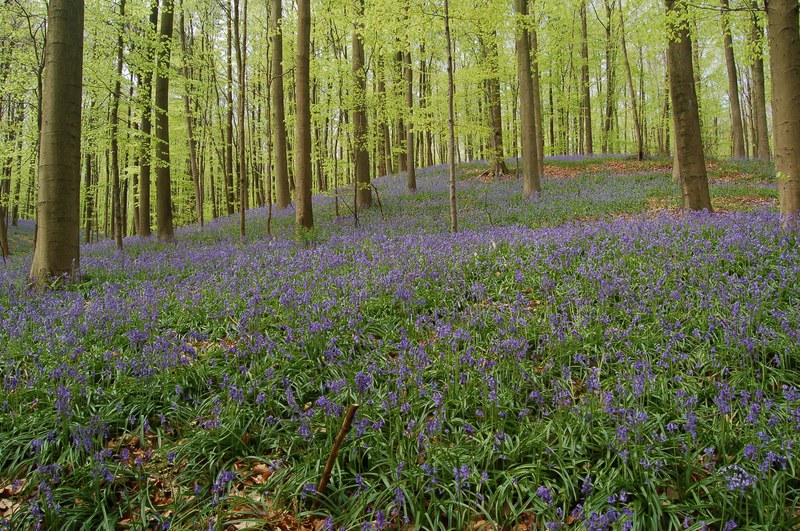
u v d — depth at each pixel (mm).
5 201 24719
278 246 11195
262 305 6328
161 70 13758
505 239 8922
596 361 4719
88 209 24625
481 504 3285
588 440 3703
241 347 5109
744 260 6699
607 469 3393
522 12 17188
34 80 13180
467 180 23547
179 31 21922
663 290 5746
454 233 10039
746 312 5000
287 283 7164
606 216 12875
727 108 38469
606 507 3092
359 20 12258
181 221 37594
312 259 8914
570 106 30906
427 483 3400
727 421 3656
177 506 3445
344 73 14805
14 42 12836
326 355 4859
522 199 16625
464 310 5992
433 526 3104
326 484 3443
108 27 13008
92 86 12672
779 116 8312
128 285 8141
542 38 24469
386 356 5051
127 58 13086
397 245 9383
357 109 15547
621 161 25344
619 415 3730
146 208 17984
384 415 4098
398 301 6211
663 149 33688
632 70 34062
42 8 12000
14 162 19641
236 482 3699
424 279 6844
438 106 17578
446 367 4500
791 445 3293
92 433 3826
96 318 5996
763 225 8016
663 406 3977
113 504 3541
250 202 39750
